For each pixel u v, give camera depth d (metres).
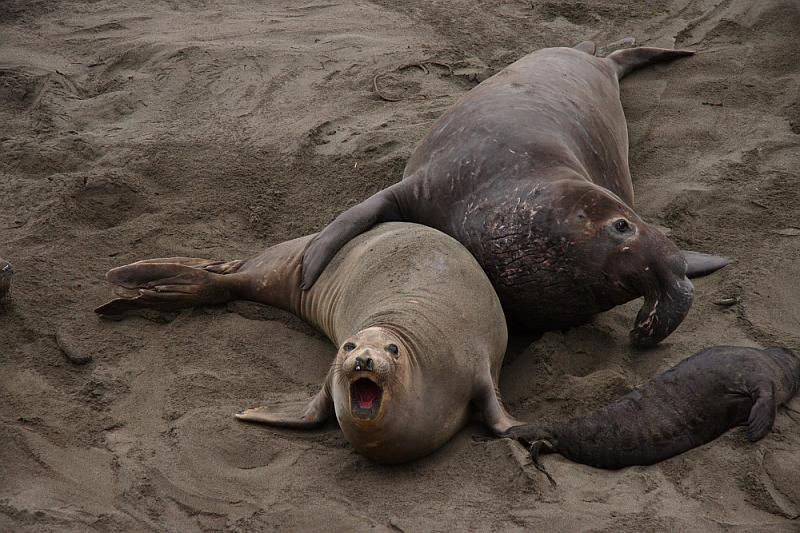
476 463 17.55
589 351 21.61
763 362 18.25
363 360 16.25
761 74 32.75
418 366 17.80
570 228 21.00
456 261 20.73
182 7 40.78
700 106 31.33
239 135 31.31
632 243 20.55
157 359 21.61
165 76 34.84
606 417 17.75
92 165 29.83
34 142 30.84
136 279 23.69
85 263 25.25
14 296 23.62
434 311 19.11
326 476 17.69
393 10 39.44
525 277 21.75
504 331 20.64
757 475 16.89
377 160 29.20
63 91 34.41
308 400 20.11
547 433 17.92
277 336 22.58
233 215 27.47
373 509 16.69
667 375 18.48
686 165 28.69
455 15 38.72
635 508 16.22
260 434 18.91
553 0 39.66
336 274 22.42
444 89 33.09
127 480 17.61
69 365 21.50
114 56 36.50
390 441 17.34
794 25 35.38
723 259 24.03
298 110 32.44
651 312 20.67
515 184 22.41
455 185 23.48
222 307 23.94
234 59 35.28
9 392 20.30
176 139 31.19
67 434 18.94
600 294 21.17
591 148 25.75
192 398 20.19
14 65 36.00
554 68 28.59
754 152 28.75
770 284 23.16
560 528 15.80
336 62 35.00
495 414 18.83
